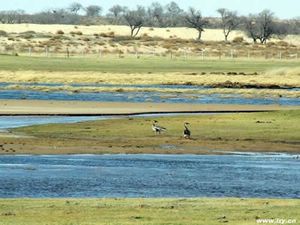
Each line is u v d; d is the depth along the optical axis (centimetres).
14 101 17975
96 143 11319
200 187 7994
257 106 17812
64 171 8919
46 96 19638
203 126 13138
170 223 5575
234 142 11631
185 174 8825
